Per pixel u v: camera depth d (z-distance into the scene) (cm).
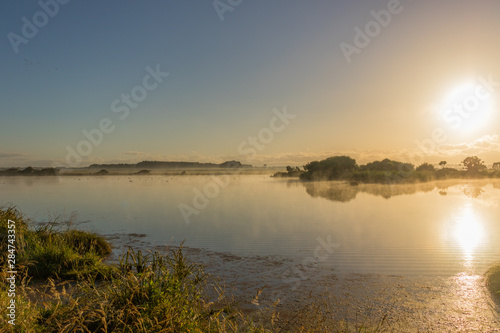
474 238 979
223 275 676
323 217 1377
